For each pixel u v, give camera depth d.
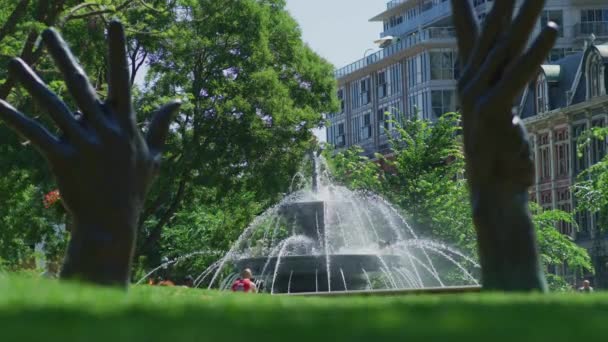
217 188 57.56
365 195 64.25
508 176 15.77
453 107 117.50
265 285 30.14
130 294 12.62
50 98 15.31
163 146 15.91
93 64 45.09
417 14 131.38
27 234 47.09
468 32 16.06
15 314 7.80
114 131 15.26
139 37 53.72
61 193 15.27
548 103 95.44
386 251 29.45
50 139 15.26
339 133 135.62
